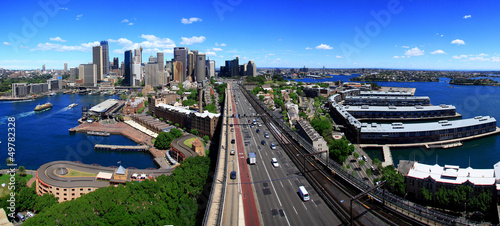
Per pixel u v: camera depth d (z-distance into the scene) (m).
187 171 175.00
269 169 149.62
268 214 106.56
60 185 174.25
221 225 99.56
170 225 127.19
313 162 158.38
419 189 150.50
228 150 181.88
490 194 136.25
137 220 129.00
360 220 101.56
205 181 167.50
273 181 134.88
